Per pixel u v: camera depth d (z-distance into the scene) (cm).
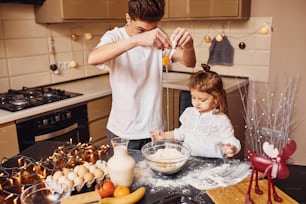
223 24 270
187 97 234
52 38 254
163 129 167
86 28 282
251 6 254
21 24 231
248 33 261
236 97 254
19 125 187
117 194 92
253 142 276
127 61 151
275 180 100
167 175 106
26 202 86
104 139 250
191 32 289
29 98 212
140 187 99
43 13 233
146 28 137
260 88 266
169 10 262
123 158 98
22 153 128
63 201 82
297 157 261
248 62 267
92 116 234
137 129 158
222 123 132
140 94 157
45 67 253
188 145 122
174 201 90
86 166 103
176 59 159
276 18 246
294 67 248
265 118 269
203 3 246
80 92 234
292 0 237
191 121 139
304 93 248
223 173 107
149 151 119
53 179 96
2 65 224
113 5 257
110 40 144
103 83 269
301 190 96
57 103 205
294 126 258
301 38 240
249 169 108
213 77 132
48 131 203
